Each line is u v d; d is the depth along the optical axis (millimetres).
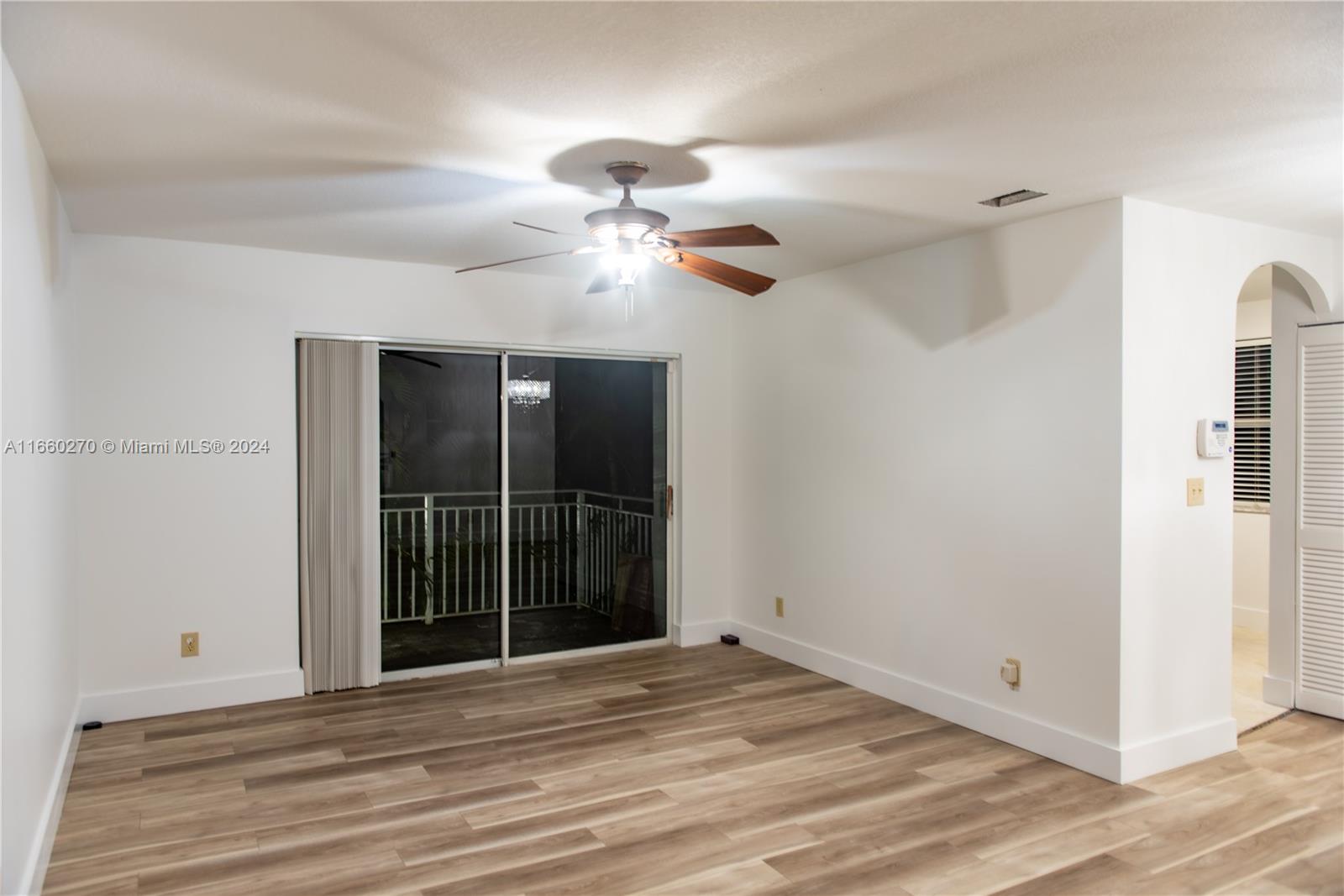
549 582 5195
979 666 3887
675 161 2865
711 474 5648
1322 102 2352
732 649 5449
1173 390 3471
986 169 2961
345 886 2539
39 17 1831
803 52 2039
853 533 4625
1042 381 3600
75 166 2893
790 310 5125
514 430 5062
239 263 4227
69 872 2609
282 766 3455
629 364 5453
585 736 3824
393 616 4746
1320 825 2973
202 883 2547
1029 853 2758
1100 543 3377
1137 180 3078
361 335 4520
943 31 1927
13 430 2133
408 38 1957
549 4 1797
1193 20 1872
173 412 4094
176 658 4105
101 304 3943
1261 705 4309
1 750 1946
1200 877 2623
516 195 3283
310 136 2605
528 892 2514
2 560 1952
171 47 1998
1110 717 3340
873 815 3027
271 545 4324
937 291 4098
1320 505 4164
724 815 3031
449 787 3262
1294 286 4234
